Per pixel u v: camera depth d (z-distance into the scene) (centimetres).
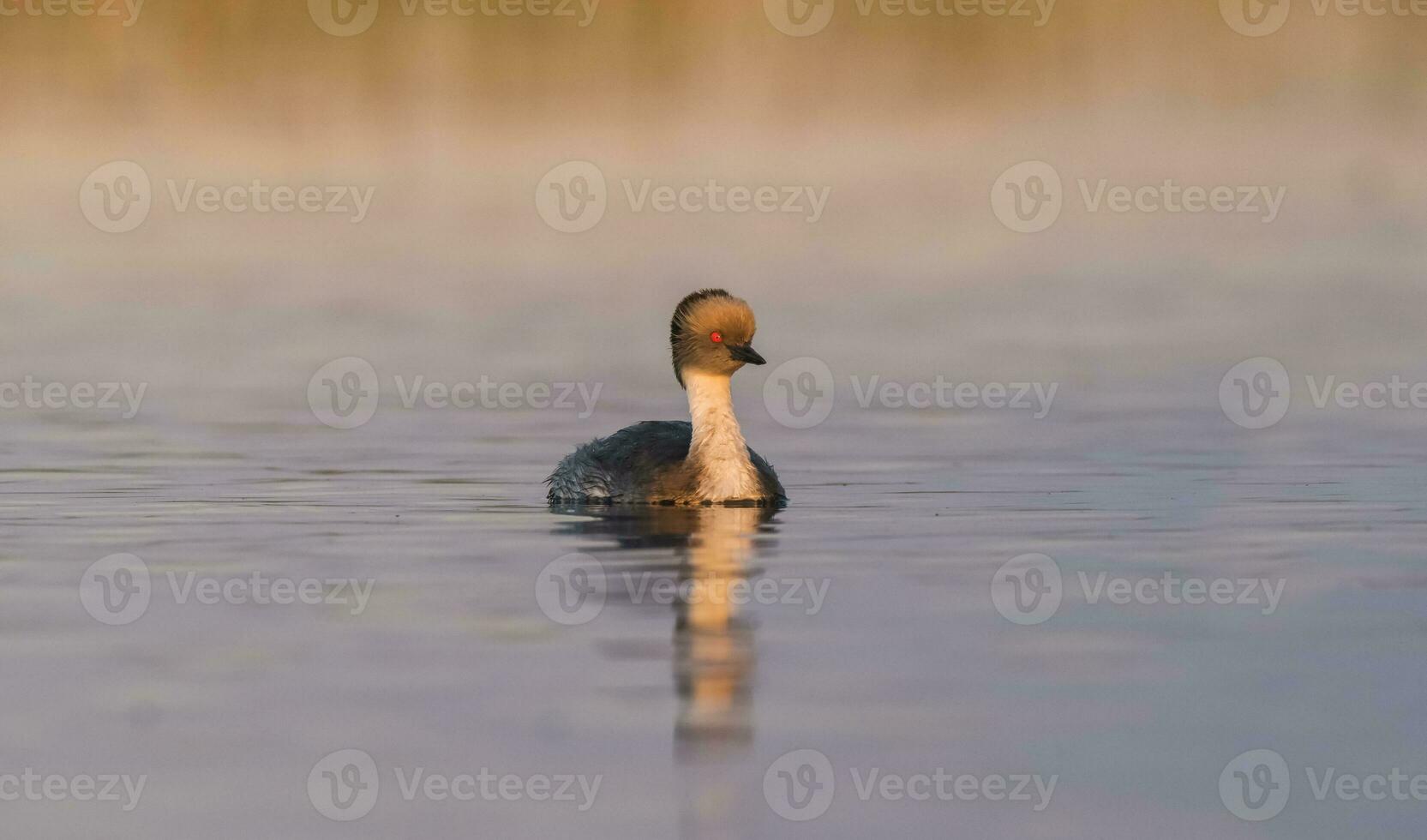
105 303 2917
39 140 4428
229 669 1015
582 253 3456
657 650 1047
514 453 1772
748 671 1005
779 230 3666
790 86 4594
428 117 4509
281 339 2553
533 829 807
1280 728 912
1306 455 1720
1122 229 3656
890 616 1117
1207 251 3381
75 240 3681
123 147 4438
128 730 920
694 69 4594
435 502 1519
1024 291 2955
